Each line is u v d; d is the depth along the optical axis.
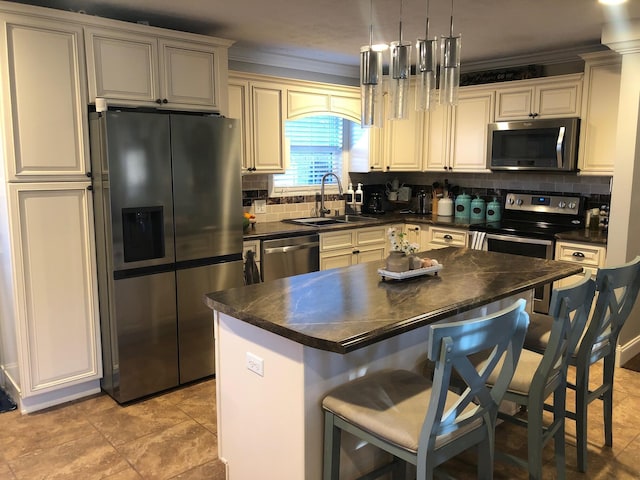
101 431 2.91
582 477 2.46
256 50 4.47
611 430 2.71
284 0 3.07
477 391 1.69
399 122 5.29
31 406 3.13
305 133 5.18
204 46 3.56
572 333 2.19
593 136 4.14
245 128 4.21
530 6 3.19
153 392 3.35
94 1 3.08
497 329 1.63
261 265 4.04
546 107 4.38
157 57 3.34
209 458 2.65
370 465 2.24
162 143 3.18
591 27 3.70
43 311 3.07
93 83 3.09
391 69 2.63
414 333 2.39
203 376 3.59
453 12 3.33
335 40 4.11
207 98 3.62
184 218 3.34
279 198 5.00
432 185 5.67
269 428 2.09
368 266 2.95
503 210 5.05
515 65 4.86
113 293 3.12
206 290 3.51
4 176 2.88
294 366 1.93
